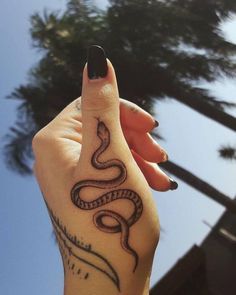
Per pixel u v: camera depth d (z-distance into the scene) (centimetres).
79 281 16
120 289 16
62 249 17
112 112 16
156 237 17
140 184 17
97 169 16
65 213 17
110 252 16
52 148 18
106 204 16
